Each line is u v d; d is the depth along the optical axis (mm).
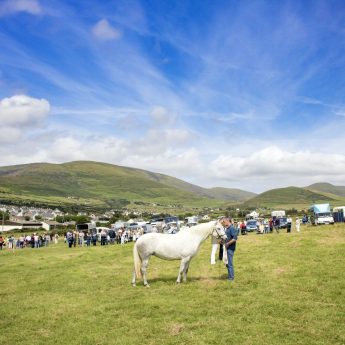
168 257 15969
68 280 18969
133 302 13430
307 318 10789
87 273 21109
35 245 57906
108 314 12195
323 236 31656
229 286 14984
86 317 12062
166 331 10398
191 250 15992
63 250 44062
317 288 14016
